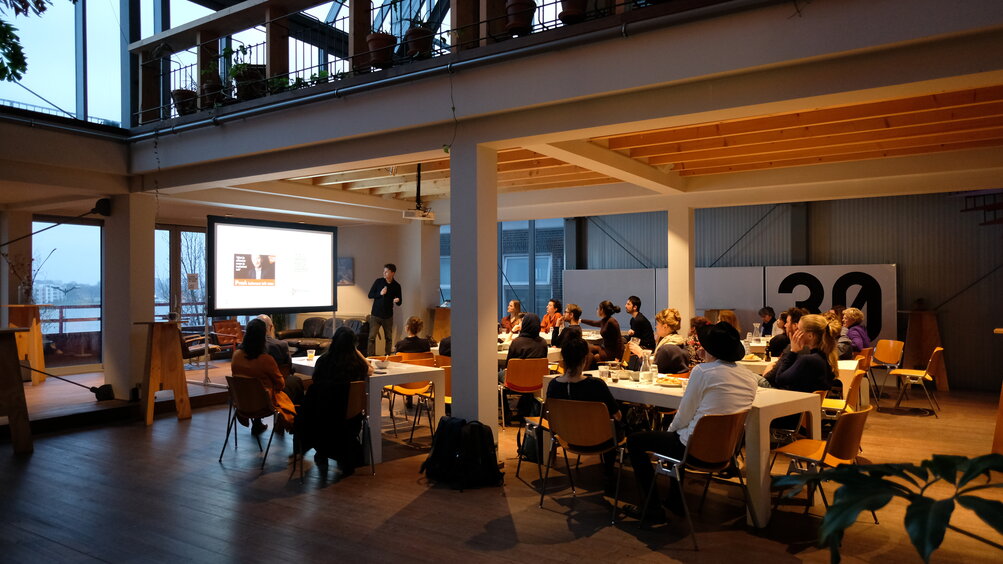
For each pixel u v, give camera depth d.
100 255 10.45
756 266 11.62
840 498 1.65
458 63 5.25
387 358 6.76
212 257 8.52
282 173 6.73
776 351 6.77
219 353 11.47
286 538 3.94
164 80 9.34
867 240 10.83
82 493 4.81
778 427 4.96
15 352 6.00
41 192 7.73
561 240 14.07
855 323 7.92
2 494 4.79
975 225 9.95
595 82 4.72
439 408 6.14
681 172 8.61
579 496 4.70
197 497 4.71
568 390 4.48
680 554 3.68
